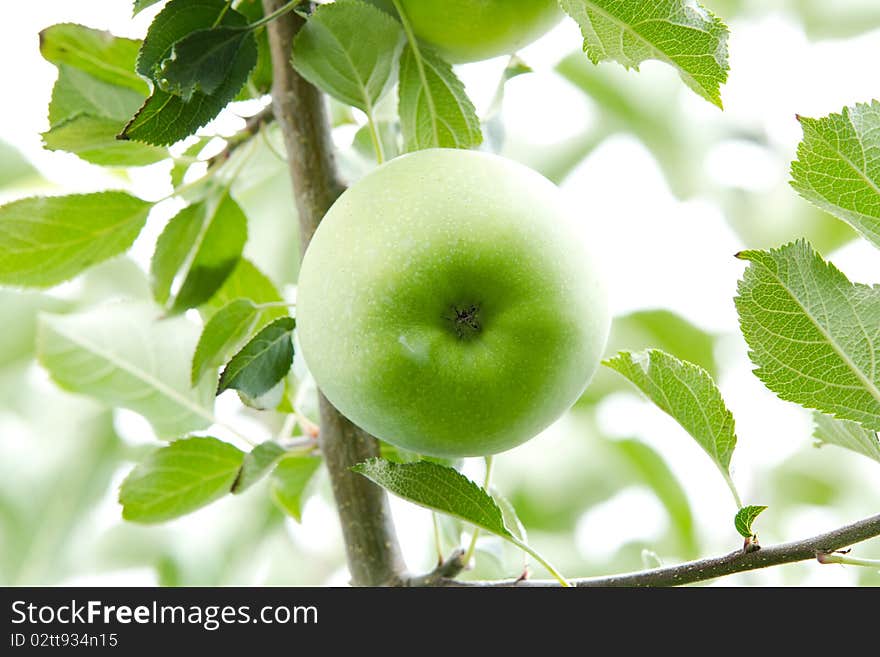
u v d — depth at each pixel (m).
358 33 1.29
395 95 1.36
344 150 1.37
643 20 1.25
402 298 1.25
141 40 1.33
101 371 1.39
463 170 1.26
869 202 1.26
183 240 1.36
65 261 1.36
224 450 1.35
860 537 1.25
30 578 1.50
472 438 1.27
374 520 1.32
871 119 1.25
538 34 1.31
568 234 1.27
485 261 1.25
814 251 1.26
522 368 1.26
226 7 1.28
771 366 1.27
